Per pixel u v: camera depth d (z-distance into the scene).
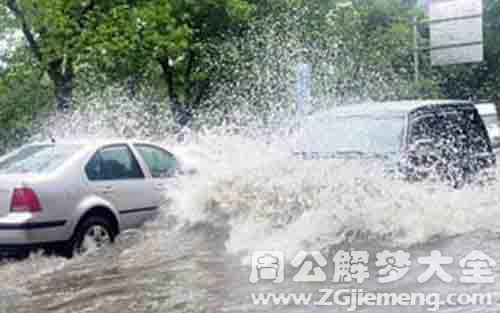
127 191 9.63
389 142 8.81
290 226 7.92
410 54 33.88
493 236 7.44
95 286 7.41
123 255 8.66
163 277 7.35
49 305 6.89
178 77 27.67
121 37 23.89
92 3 24.52
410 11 42.00
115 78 25.25
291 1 28.25
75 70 24.58
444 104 9.62
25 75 24.91
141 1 25.20
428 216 7.73
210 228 8.90
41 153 9.57
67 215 8.96
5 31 24.80
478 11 20.81
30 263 8.74
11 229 8.70
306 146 9.40
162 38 24.61
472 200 8.30
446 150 9.05
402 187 8.09
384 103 10.06
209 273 7.23
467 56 21.08
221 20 27.31
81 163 9.31
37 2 23.39
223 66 27.14
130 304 6.55
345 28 29.12
